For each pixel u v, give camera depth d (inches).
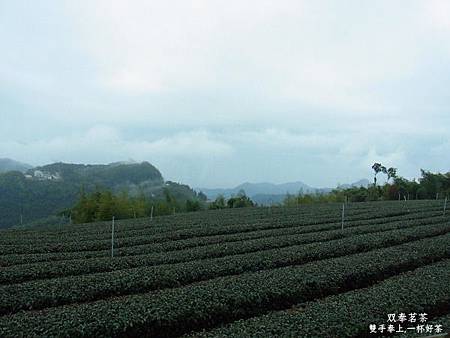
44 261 906.7
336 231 1176.8
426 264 799.1
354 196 3390.7
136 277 669.9
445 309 535.8
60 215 3592.5
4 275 733.3
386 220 1481.3
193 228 1384.1
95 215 2434.8
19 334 416.2
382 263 730.2
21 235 1439.5
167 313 488.4
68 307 530.6
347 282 666.2
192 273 707.4
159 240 1189.7
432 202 2313.0
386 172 3501.5
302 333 416.2
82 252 986.1
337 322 446.3
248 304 546.9
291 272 670.5
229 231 1328.7
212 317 513.3
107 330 447.2
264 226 1402.6
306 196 3442.4
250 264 769.6
